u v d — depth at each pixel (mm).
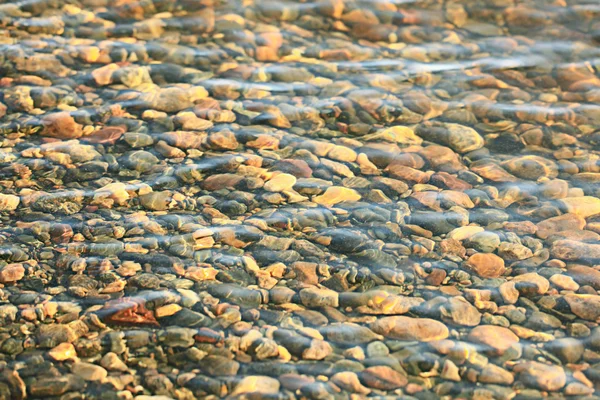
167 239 5133
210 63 7172
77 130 6219
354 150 6086
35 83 6773
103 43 7383
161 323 4492
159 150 6020
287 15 7930
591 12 7941
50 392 4051
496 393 4078
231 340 4391
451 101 6719
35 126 6234
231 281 4816
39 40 7371
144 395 4047
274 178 5742
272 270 4914
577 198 5566
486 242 5160
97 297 4656
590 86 6902
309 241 5152
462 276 4887
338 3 8109
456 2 8156
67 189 5566
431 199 5555
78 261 4926
